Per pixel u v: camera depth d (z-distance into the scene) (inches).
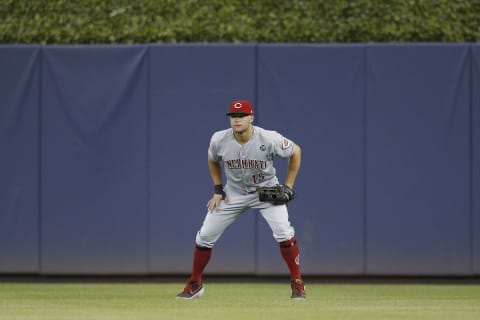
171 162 1380.4
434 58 1368.1
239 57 1379.2
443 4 1427.2
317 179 1371.8
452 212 1364.4
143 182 1381.6
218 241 1380.4
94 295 1185.4
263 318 878.4
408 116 1369.3
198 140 1379.2
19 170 1385.3
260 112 1376.7
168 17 1435.8
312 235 1371.8
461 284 1373.0
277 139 1042.7
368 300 1122.7
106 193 1382.9
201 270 1099.3
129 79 1380.4
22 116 1385.3
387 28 1417.3
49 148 1384.1
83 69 1384.1
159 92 1382.9
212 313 930.1
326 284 1378.0
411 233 1366.9
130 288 1300.4
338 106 1371.8
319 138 1373.0
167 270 1381.6
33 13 1438.2
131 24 1433.3
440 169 1366.9
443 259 1365.7
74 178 1382.9
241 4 1438.2
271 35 1418.6
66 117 1382.9
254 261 1376.7
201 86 1380.4
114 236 1384.1
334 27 1422.2
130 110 1382.9
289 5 1434.5
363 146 1368.1
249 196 1066.7
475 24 1428.4
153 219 1380.4
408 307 1022.4
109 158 1382.9
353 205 1369.3
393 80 1368.1
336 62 1373.0
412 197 1368.1
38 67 1385.3
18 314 925.2
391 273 1366.9
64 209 1384.1
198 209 1380.4
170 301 1084.5
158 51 1380.4
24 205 1384.1
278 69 1375.5
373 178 1368.1
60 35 1432.1
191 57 1381.6
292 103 1373.0
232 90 1379.2
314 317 893.2
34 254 1386.6
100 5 1439.5
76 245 1385.3
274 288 1300.4
